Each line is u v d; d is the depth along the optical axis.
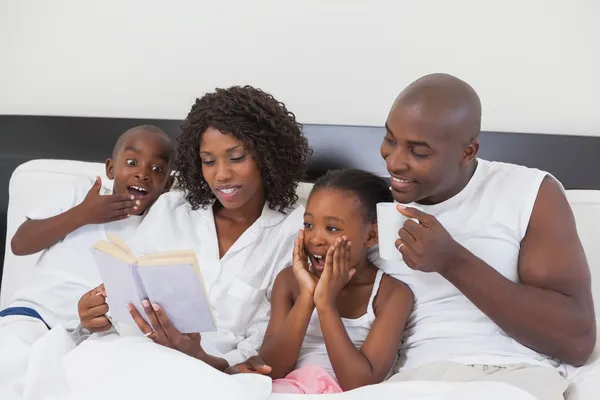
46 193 1.58
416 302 1.17
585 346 1.03
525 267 1.08
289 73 1.68
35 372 0.98
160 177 1.41
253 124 1.26
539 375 0.99
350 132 1.57
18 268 1.55
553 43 1.55
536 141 1.53
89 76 1.78
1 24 1.80
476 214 1.12
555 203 1.09
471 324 1.10
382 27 1.61
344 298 1.19
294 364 1.12
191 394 0.87
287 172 1.34
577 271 1.04
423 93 1.02
